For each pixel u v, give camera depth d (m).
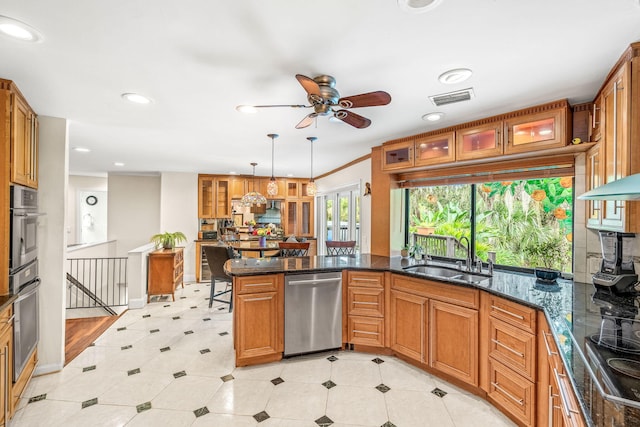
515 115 2.42
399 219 3.85
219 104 2.38
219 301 4.58
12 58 1.68
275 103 2.35
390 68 1.77
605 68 1.73
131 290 4.52
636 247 2.01
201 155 4.46
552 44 1.51
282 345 2.87
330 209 6.39
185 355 3.00
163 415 2.10
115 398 2.29
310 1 1.21
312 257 3.73
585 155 2.36
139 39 1.49
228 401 2.26
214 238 6.47
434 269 3.15
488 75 1.85
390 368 2.75
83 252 5.45
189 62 1.72
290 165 5.39
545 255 2.77
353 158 4.72
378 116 2.60
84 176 7.18
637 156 1.49
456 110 2.44
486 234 3.20
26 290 2.18
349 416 2.09
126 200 6.50
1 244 1.97
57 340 2.67
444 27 1.38
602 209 1.93
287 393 2.36
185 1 1.21
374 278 3.02
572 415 1.22
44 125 2.62
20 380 2.17
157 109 2.49
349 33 1.43
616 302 1.94
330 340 3.02
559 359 1.50
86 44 1.54
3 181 1.97
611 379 1.08
